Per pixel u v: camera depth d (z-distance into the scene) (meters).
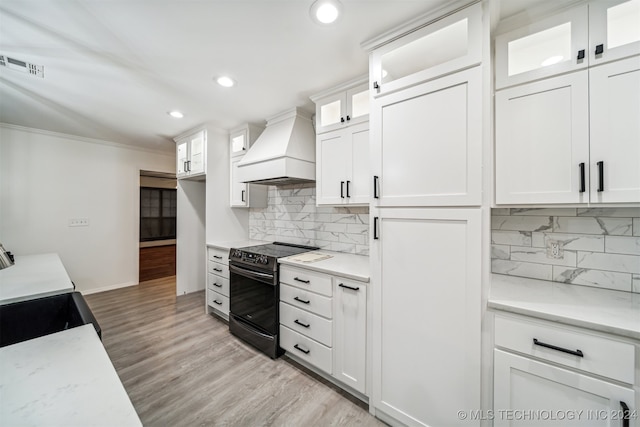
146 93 2.21
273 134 2.60
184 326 2.79
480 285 1.19
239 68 1.82
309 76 1.93
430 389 1.34
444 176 1.29
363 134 1.96
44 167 3.36
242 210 3.50
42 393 0.62
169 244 7.46
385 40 1.47
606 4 1.11
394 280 1.47
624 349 0.92
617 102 1.08
